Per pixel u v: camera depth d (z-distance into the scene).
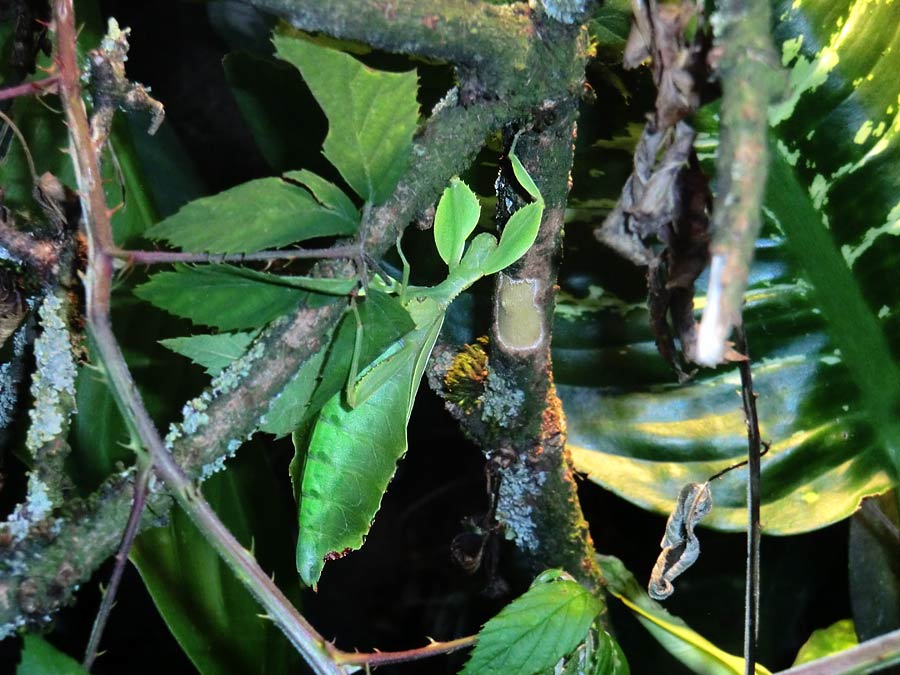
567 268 0.52
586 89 0.44
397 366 0.41
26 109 0.48
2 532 0.39
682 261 0.40
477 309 0.50
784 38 0.48
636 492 0.51
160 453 0.39
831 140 0.49
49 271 0.41
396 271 0.51
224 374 0.40
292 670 0.47
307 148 0.53
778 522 0.51
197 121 0.80
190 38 0.79
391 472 0.42
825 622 0.56
